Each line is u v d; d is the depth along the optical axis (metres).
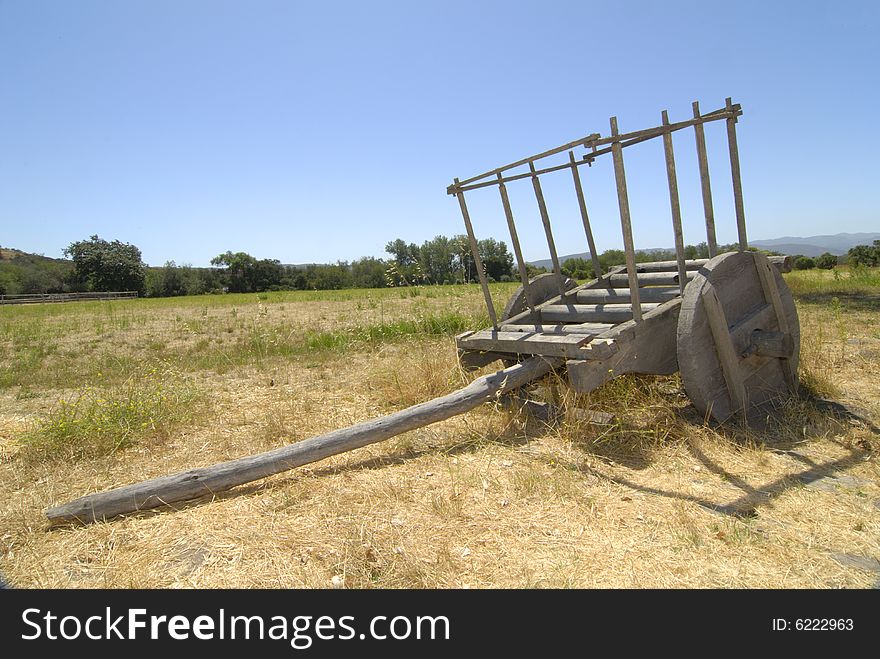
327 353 9.38
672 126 4.92
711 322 4.79
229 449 4.95
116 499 3.68
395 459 4.54
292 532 3.35
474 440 4.90
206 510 3.71
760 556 2.96
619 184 4.64
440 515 3.52
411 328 10.34
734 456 4.34
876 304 11.72
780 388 5.50
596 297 6.11
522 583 2.81
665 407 5.24
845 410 5.32
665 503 3.61
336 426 5.46
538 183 6.36
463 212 6.00
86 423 5.16
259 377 7.89
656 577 2.82
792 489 3.73
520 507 3.62
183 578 2.94
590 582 2.80
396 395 6.28
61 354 11.35
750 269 5.23
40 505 3.89
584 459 4.40
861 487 3.75
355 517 3.52
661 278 6.03
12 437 5.58
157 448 5.00
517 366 5.26
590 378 4.58
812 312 10.95
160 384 6.69
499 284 18.19
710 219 5.16
